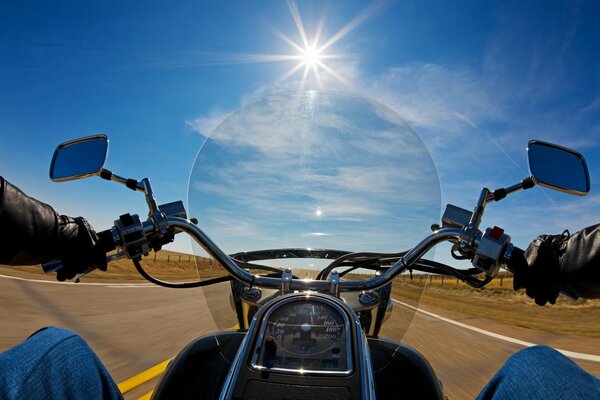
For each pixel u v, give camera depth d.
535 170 0.60
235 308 0.71
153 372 1.52
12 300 2.64
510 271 0.56
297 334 0.44
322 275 0.67
